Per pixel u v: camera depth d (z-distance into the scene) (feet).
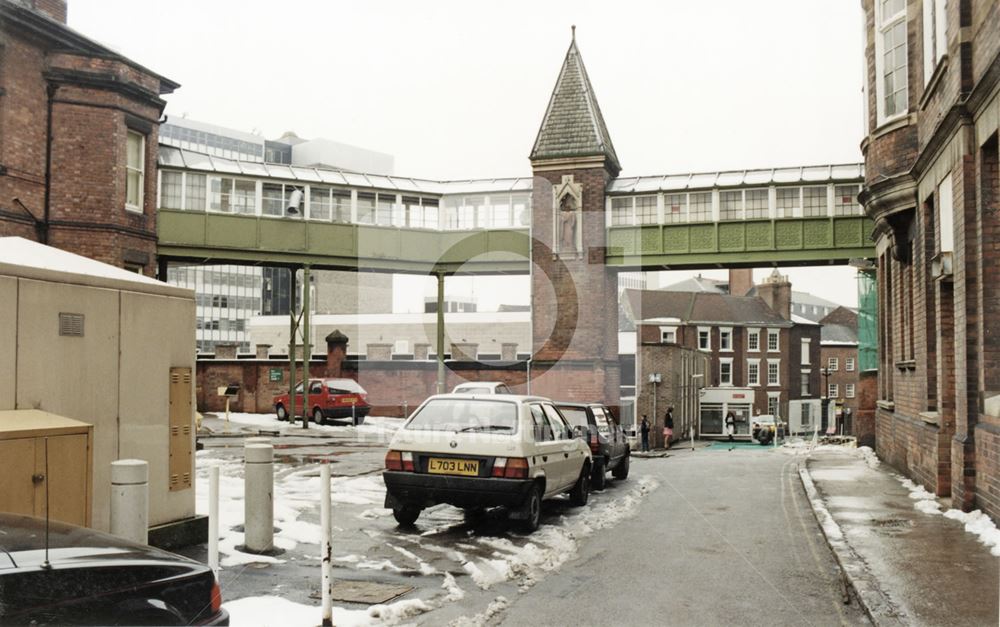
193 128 356.79
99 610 10.49
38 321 19.53
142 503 18.39
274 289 412.16
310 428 88.94
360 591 20.42
